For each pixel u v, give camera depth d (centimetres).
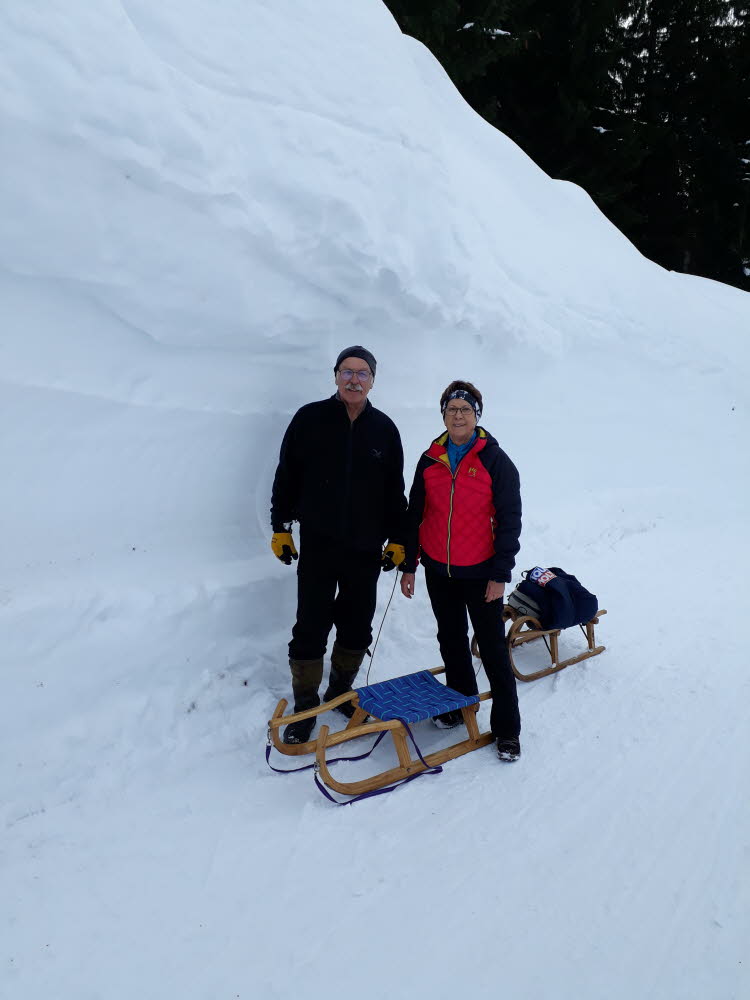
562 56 1541
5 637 261
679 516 698
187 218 303
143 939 205
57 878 224
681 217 1803
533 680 377
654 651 416
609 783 291
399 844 250
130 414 307
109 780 267
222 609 327
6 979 190
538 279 658
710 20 1736
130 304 293
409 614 423
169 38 325
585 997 195
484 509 290
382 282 401
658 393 759
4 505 279
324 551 307
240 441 354
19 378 272
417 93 490
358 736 318
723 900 231
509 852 249
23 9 257
